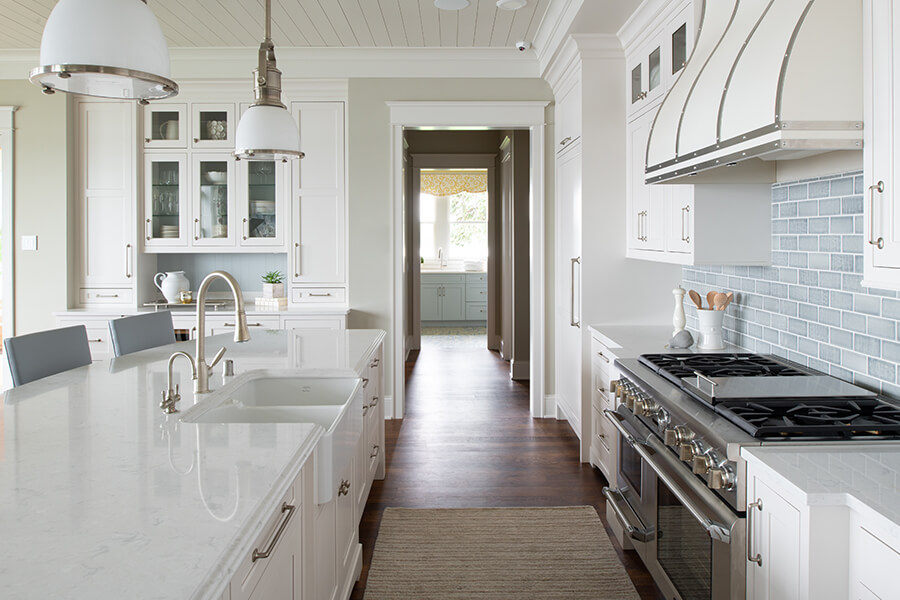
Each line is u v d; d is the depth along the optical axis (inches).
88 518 42.4
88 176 199.2
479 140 321.4
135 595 32.6
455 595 99.0
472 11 160.9
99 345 192.2
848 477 57.7
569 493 139.5
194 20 167.9
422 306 429.4
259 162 201.0
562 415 199.6
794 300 102.7
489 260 334.0
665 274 158.4
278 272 220.8
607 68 155.9
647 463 93.4
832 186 91.8
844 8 67.6
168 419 69.2
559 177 191.5
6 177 195.0
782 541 59.3
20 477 50.5
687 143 89.7
